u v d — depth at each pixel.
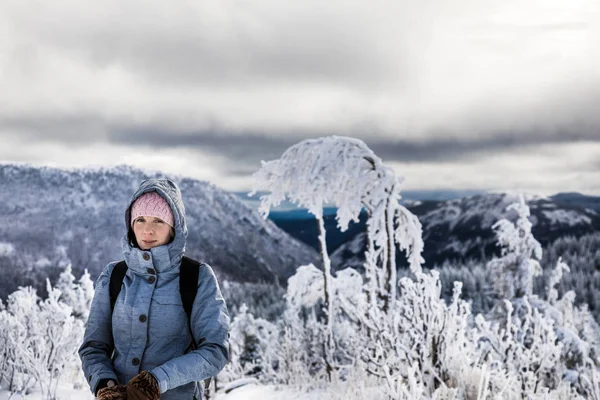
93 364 2.05
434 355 5.32
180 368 1.94
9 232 140.00
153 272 2.10
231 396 7.09
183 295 2.12
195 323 2.12
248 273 168.12
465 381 5.05
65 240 141.88
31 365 5.96
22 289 7.32
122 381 2.07
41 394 5.94
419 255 8.10
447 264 64.44
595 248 95.88
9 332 6.30
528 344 6.09
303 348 8.16
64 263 131.62
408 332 5.47
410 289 5.59
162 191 2.09
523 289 14.59
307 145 8.59
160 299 2.09
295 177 8.46
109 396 1.79
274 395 6.74
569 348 7.48
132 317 2.07
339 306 8.24
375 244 7.95
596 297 62.44
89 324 2.16
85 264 134.12
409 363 5.21
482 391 4.94
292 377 7.38
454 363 5.23
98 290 2.20
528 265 14.55
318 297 9.40
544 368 5.65
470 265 60.38
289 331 8.59
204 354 2.02
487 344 5.79
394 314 5.59
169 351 2.10
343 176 8.12
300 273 9.55
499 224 15.05
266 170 8.70
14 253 128.12
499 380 4.98
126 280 2.15
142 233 2.09
